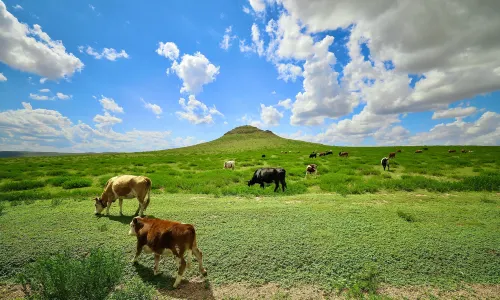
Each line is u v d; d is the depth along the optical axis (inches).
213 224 303.3
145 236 207.8
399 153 1755.7
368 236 261.7
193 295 181.6
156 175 781.9
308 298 177.3
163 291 185.6
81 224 299.6
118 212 359.3
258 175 585.3
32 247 236.1
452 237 257.4
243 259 221.6
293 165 1152.2
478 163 1055.6
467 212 344.8
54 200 416.8
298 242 247.9
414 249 233.1
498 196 458.0
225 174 788.0
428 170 835.4
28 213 342.0
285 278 198.5
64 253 216.2
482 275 198.4
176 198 462.3
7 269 207.9
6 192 529.3
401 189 539.8
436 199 433.7
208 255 228.8
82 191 519.2
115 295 164.7
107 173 914.1
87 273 165.3
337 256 222.7
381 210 355.9
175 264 218.4
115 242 250.5
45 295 160.2
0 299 176.6
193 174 845.8
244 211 350.6
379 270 204.1
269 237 259.3
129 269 211.3
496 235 261.3
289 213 340.2
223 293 184.1
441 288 185.3
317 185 632.4
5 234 262.7
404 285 188.5
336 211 350.3
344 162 1204.5
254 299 176.9
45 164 1344.7
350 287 186.9
